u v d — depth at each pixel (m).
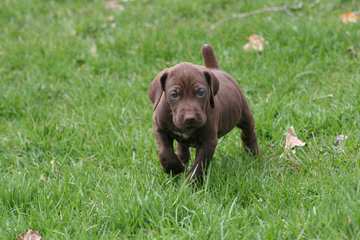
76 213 8.54
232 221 8.02
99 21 16.47
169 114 8.90
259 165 9.87
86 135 11.32
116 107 12.14
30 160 10.78
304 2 16.14
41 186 9.42
